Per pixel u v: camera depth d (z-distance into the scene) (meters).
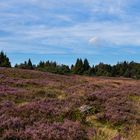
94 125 14.82
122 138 12.31
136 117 15.94
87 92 23.36
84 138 12.43
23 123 13.46
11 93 23.09
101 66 140.62
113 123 15.09
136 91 26.09
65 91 27.84
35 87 31.94
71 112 16.03
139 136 12.74
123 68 142.00
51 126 13.16
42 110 15.83
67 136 12.22
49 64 128.88
